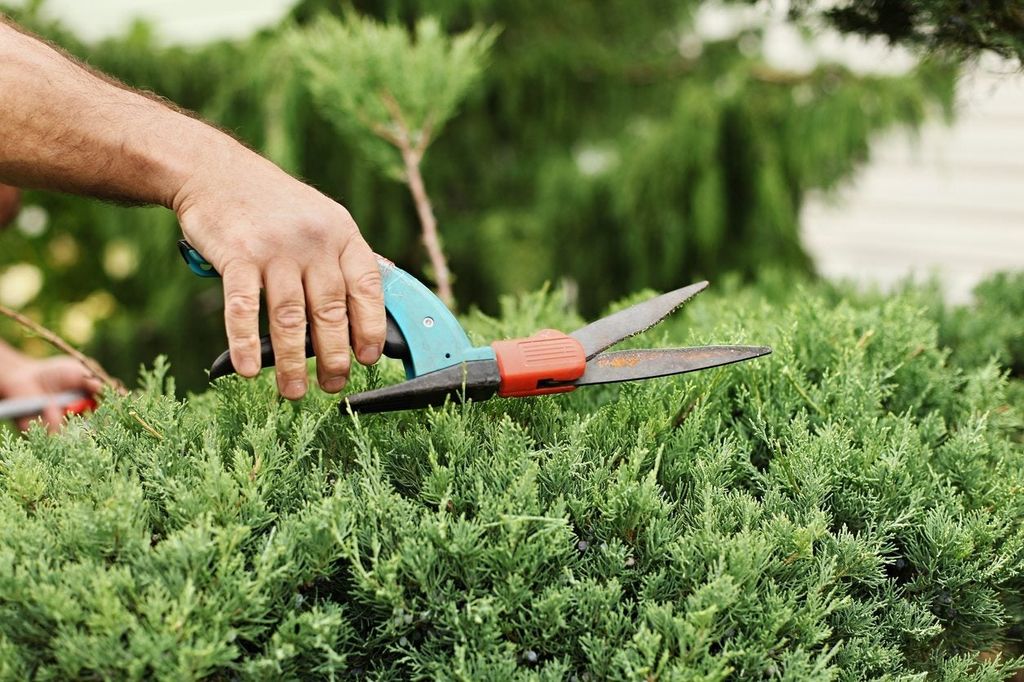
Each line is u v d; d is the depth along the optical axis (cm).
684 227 314
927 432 121
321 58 198
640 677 83
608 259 333
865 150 308
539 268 326
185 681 74
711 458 106
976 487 112
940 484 110
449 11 319
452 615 86
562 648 88
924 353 139
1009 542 101
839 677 93
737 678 87
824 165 313
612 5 354
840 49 325
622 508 95
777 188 304
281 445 105
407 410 115
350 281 99
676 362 105
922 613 100
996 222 430
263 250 95
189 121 105
